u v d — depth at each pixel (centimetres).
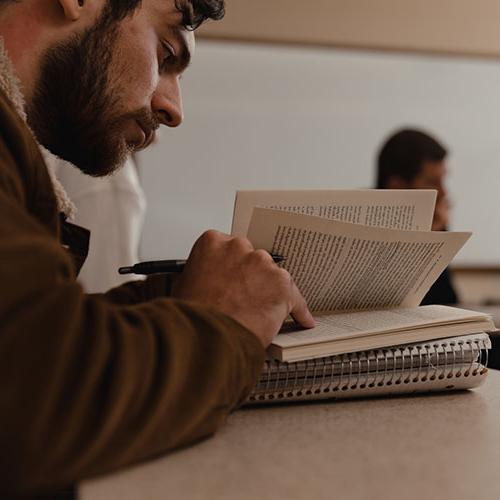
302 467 55
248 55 355
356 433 66
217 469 55
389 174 245
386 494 50
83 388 48
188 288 73
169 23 86
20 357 46
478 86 380
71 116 84
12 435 45
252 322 70
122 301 96
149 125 90
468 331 82
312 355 73
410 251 85
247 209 80
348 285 87
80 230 92
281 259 81
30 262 49
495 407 77
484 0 382
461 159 379
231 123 352
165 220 344
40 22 81
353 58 367
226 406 61
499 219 382
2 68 77
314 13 362
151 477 53
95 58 82
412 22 374
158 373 54
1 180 58
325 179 363
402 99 373
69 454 47
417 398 82
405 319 83
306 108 361
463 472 55
